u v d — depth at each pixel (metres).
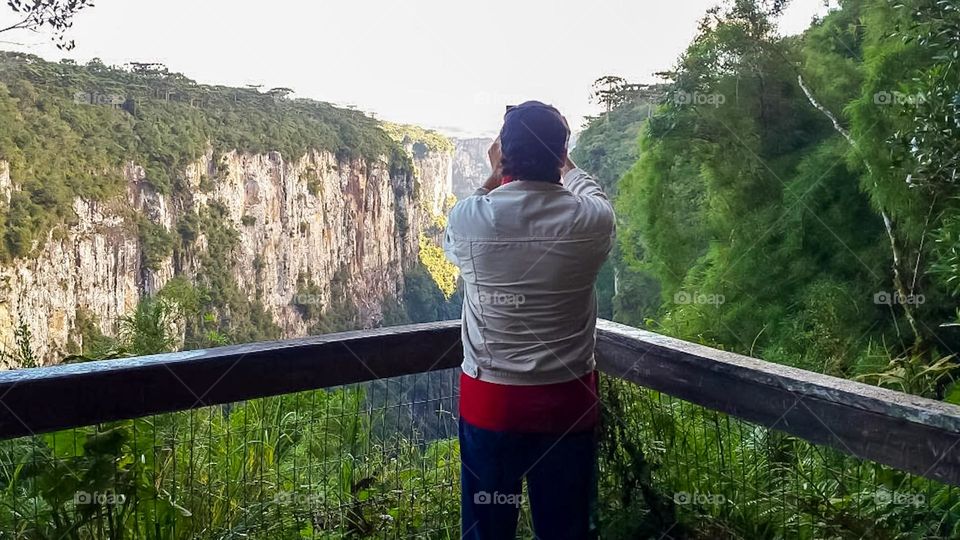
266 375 1.79
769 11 10.21
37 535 1.70
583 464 1.65
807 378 1.62
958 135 2.97
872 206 7.36
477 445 1.63
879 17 6.66
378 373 1.95
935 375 3.21
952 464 1.36
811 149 9.80
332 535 2.00
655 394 2.19
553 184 1.61
